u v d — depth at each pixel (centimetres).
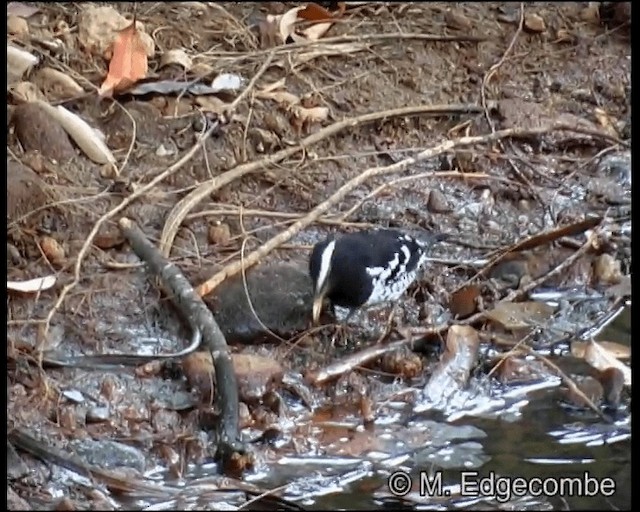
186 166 1301
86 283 1150
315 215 1238
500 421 1080
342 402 1084
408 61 1518
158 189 1270
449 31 1576
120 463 979
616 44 1623
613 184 1408
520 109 1470
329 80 1465
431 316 1191
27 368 1059
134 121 1328
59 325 1109
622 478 1011
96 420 1023
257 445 1022
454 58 1544
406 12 1599
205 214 1241
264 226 1249
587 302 1241
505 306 1206
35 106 1285
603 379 1120
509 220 1341
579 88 1550
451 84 1502
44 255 1162
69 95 1340
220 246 1218
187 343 1109
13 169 1205
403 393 1097
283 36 1482
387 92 1467
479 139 1376
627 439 1061
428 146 1409
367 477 998
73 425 1012
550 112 1496
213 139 1341
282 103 1398
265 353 1120
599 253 1297
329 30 1540
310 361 1117
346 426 1057
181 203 1232
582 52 1602
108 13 1415
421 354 1147
